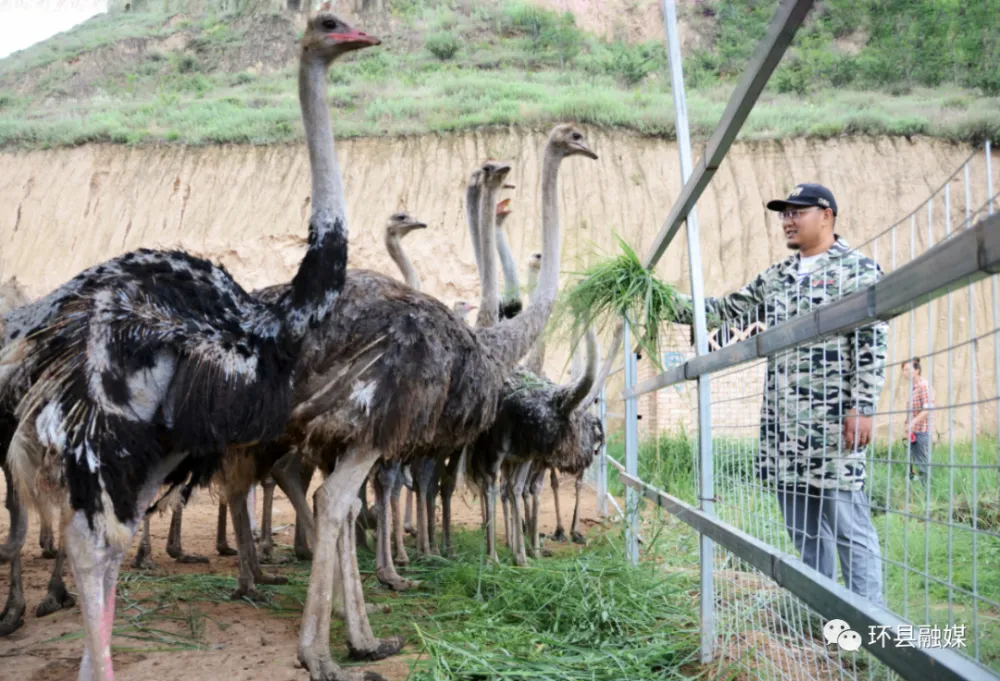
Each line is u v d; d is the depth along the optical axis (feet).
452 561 22.02
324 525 13.00
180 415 11.43
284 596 18.02
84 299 11.18
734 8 126.11
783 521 12.07
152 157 105.29
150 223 100.27
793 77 101.81
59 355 10.77
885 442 11.54
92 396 10.72
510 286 26.94
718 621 13.71
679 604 16.24
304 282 13.03
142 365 11.17
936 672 5.86
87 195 103.91
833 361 11.95
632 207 91.71
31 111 128.26
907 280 6.56
